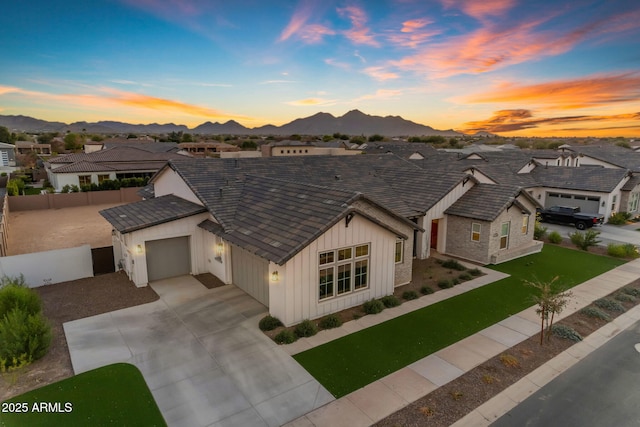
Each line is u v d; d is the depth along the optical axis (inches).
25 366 389.4
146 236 612.4
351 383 365.7
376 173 1008.9
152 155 2009.1
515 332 472.1
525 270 712.4
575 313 530.0
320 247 482.9
